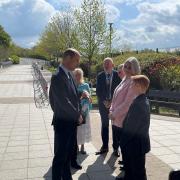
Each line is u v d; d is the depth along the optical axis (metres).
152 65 15.53
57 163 4.76
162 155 6.67
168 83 14.56
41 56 98.62
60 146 4.73
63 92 4.61
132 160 4.63
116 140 6.46
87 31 23.58
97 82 6.79
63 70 4.72
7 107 13.65
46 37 65.56
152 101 12.55
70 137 4.75
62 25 47.59
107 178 5.50
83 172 5.77
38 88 20.09
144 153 4.55
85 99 6.53
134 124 4.46
